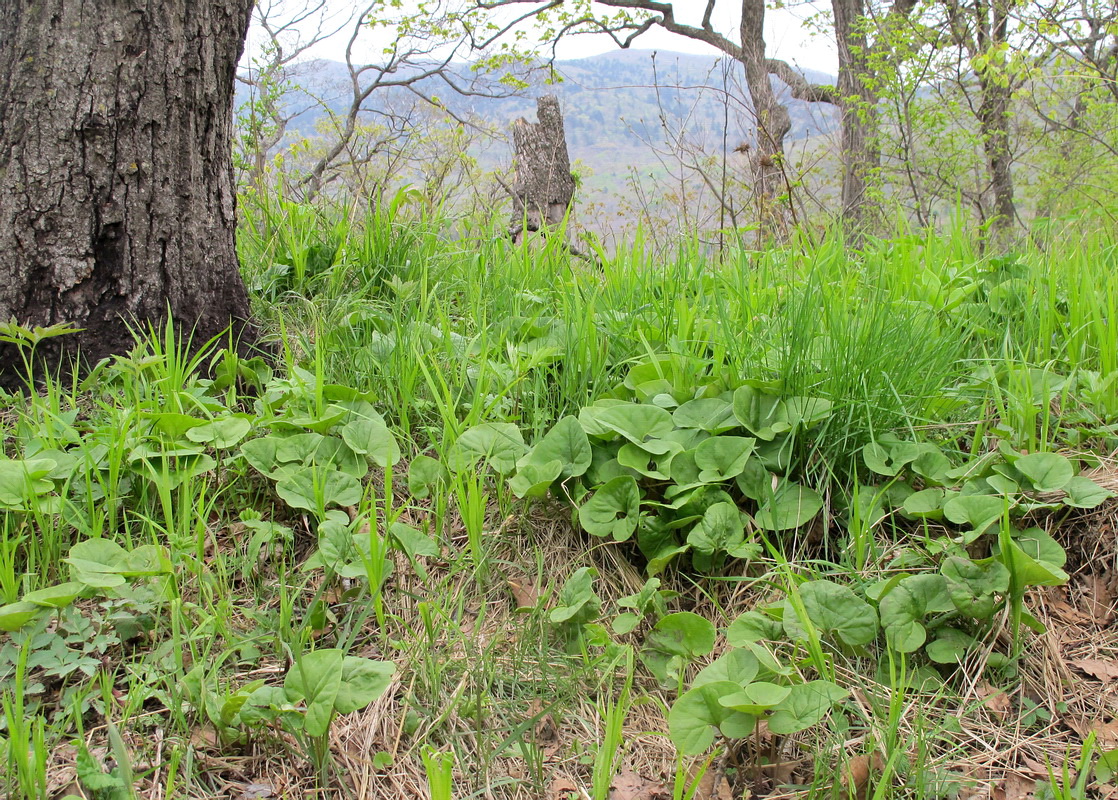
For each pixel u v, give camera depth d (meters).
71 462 1.96
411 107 9.83
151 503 2.04
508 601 2.00
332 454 2.14
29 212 2.29
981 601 1.71
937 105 9.35
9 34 2.27
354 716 1.65
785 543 2.09
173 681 1.58
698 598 2.00
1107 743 1.63
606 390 2.48
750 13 12.03
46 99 2.26
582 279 3.22
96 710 1.57
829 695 1.47
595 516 2.00
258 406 2.38
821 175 10.14
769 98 7.14
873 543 1.97
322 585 1.83
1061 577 1.64
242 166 6.12
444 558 2.04
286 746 1.55
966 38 8.63
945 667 1.80
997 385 2.31
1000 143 10.05
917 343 2.35
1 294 2.31
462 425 2.24
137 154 2.38
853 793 1.46
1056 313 2.73
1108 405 2.32
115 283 2.43
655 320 2.78
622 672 1.79
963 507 1.90
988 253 3.73
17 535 1.85
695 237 3.47
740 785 1.56
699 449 2.06
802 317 2.28
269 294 3.23
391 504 1.99
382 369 2.52
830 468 2.11
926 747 1.54
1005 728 1.67
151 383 2.29
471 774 1.56
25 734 1.31
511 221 5.52
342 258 3.35
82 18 2.26
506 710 1.70
